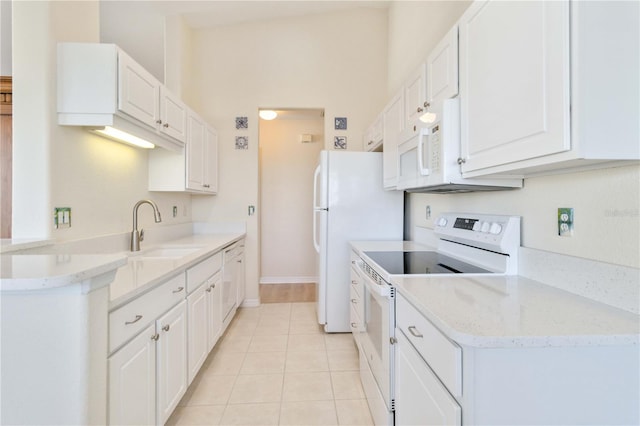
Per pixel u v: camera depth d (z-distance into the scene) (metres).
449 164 1.44
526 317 0.91
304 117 4.83
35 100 1.56
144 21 3.09
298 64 3.70
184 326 1.80
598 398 0.83
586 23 0.83
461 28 1.41
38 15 1.57
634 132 0.85
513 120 1.07
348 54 3.73
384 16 3.73
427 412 1.04
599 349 0.82
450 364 0.88
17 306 0.83
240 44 3.66
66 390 0.86
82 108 1.65
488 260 1.58
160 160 2.67
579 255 1.12
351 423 1.75
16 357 0.84
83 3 1.82
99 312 0.94
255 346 2.69
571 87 0.85
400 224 3.00
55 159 1.61
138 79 1.91
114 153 2.14
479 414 0.81
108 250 2.01
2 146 2.13
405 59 3.06
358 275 2.22
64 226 1.67
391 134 2.44
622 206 0.96
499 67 1.14
